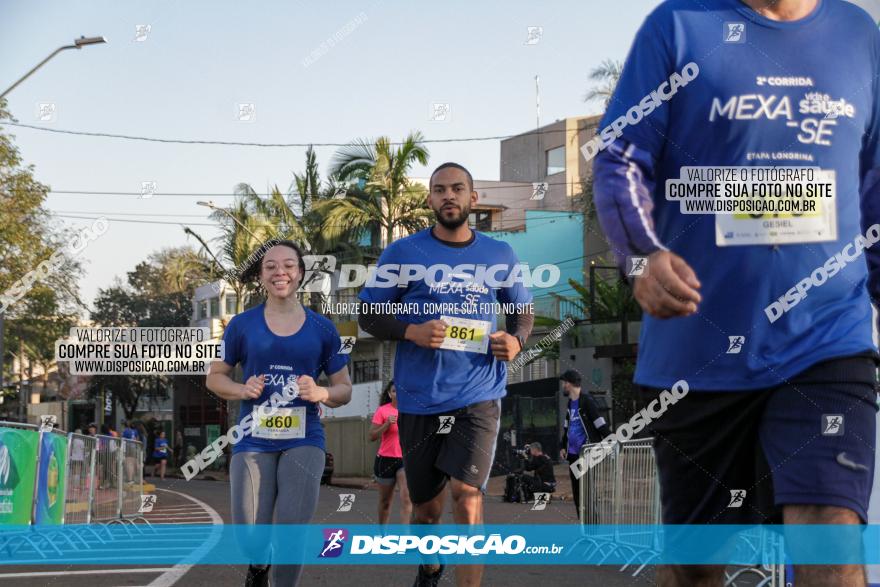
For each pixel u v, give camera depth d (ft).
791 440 7.85
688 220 8.56
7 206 89.15
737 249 8.41
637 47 8.66
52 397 175.11
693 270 8.52
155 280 156.97
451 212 17.98
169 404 169.07
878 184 8.95
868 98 8.64
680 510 8.86
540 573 25.12
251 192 105.70
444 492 18.51
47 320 114.73
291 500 17.11
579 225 123.34
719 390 8.33
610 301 93.50
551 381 94.48
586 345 94.84
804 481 7.67
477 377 17.74
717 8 8.50
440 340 17.29
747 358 8.30
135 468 44.01
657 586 9.29
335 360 18.40
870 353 8.12
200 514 50.44
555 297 116.26
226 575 24.94
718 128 8.43
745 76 8.39
